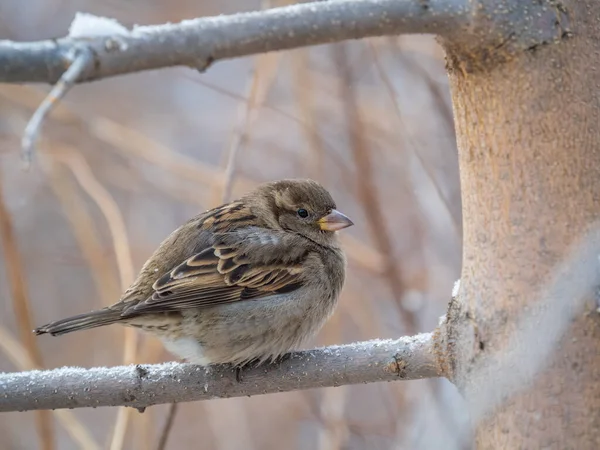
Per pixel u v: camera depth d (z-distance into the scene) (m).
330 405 13.81
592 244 5.47
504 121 5.66
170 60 5.00
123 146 15.66
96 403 7.41
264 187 10.80
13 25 20.16
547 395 5.43
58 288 18.42
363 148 14.90
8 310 18.06
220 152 18.64
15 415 17.00
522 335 5.52
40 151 14.55
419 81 16.03
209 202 15.20
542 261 5.55
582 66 5.57
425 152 15.04
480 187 5.83
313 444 16.09
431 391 12.02
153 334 9.45
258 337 9.46
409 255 15.68
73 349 16.94
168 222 18.16
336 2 5.27
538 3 5.49
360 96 16.28
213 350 9.34
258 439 16.08
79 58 4.76
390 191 16.09
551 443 5.40
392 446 13.44
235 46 5.10
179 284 9.27
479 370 5.78
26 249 18.03
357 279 15.01
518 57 5.55
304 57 15.11
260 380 7.64
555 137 5.56
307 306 9.80
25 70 4.74
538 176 5.59
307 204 10.49
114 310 9.08
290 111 17.28
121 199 17.80
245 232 9.94
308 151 15.40
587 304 5.41
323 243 10.44
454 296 6.30
